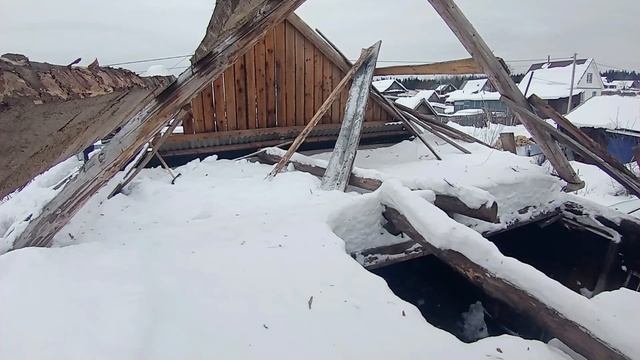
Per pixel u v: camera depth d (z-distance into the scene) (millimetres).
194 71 1944
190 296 1808
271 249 2320
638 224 3848
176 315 1660
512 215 4039
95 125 815
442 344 1578
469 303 3918
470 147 6043
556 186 4430
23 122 562
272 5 1723
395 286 4219
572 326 1680
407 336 1612
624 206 6500
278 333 1588
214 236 2486
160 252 2238
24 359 1358
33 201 3395
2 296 1700
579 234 4305
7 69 511
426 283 4281
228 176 4258
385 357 1485
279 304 1785
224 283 1938
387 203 2850
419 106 15328
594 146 4113
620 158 14672
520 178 4203
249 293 1862
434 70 5004
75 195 2227
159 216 3020
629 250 3910
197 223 2682
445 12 3803
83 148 859
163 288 1854
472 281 2135
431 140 6426
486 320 3672
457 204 3107
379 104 6145
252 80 5191
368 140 6480
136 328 1530
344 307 1789
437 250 2316
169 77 1699
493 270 2020
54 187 3709
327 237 2502
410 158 5469
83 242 2482
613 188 10820
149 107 1989
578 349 1661
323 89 5789
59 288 1777
